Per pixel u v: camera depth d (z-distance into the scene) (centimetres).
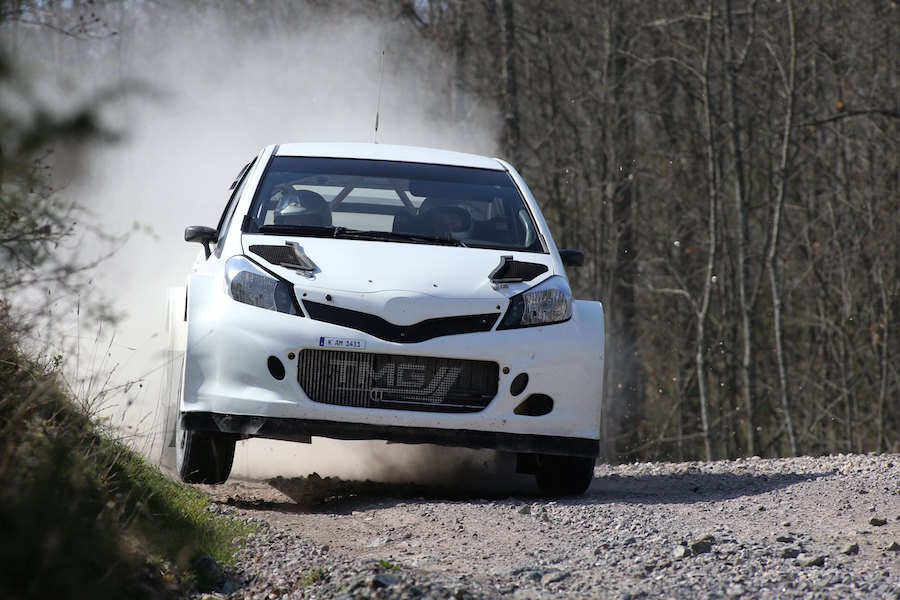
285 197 2605
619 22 9506
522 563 1730
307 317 2253
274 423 2234
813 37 9312
